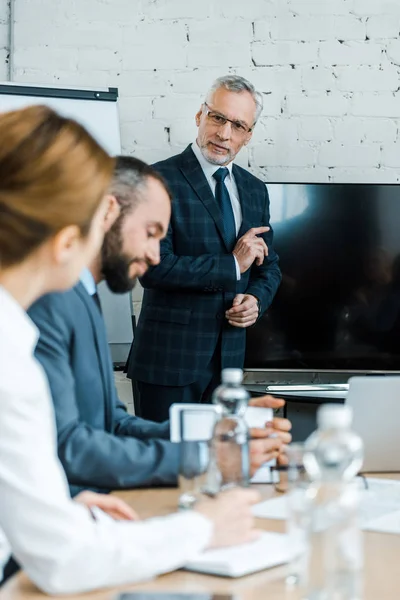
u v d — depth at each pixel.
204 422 1.63
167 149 4.12
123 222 2.05
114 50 4.11
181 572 1.31
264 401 2.08
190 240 3.53
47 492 1.19
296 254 4.05
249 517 1.39
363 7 4.11
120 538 1.24
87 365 1.94
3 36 4.16
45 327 1.87
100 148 1.25
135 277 2.12
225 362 3.54
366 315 4.07
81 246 1.23
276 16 4.11
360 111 4.13
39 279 1.23
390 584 1.25
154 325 3.54
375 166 4.14
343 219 4.06
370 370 4.07
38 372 1.22
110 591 1.23
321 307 4.06
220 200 3.59
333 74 4.12
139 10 4.11
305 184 4.05
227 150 3.55
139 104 4.12
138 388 3.59
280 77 4.12
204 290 3.49
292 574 1.27
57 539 1.19
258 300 3.59
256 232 3.51
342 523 1.13
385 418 1.97
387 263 4.06
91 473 1.81
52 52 4.11
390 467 2.02
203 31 4.10
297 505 1.27
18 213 1.17
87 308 1.96
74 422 1.84
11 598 1.20
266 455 1.89
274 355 4.06
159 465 1.83
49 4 4.11
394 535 1.52
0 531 1.47
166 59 4.11
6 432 1.18
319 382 4.20
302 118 4.12
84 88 3.99
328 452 1.15
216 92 3.56
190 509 1.60
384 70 4.12
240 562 1.29
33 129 1.20
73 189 1.19
